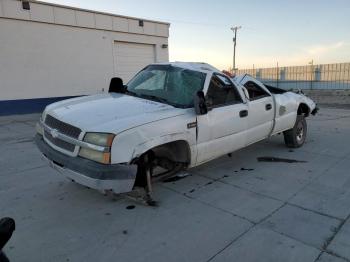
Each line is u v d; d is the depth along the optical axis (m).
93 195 4.05
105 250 2.85
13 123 10.35
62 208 3.69
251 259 2.73
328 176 4.85
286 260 2.72
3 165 5.37
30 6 11.62
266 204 3.84
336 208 3.74
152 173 4.05
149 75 4.73
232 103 4.68
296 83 23.03
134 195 3.91
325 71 21.14
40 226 3.27
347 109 14.73
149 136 3.36
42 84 12.38
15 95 11.72
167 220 3.42
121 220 3.41
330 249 2.89
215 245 2.94
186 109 3.94
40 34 12.07
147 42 15.83
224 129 4.42
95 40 13.77
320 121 10.63
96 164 3.10
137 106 3.78
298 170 5.15
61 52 12.77
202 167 5.30
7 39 11.28
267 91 5.60
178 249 2.87
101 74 14.22
